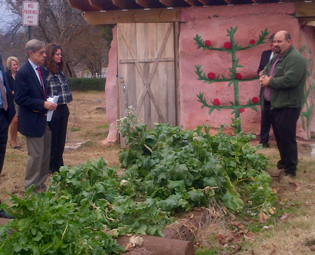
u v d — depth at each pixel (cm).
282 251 402
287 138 621
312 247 401
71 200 419
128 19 920
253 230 462
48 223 328
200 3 882
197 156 496
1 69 507
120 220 413
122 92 936
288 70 593
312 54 959
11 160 808
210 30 879
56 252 321
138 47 922
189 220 447
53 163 671
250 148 616
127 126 563
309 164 701
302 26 884
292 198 553
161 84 920
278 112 616
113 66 962
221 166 502
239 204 491
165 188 484
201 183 489
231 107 885
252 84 870
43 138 567
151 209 419
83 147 954
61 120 663
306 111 859
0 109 504
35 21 857
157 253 367
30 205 334
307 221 470
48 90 641
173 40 909
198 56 891
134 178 523
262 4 850
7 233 350
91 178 487
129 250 369
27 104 543
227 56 876
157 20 909
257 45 859
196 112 902
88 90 3253
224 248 420
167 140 549
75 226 337
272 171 620
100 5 897
